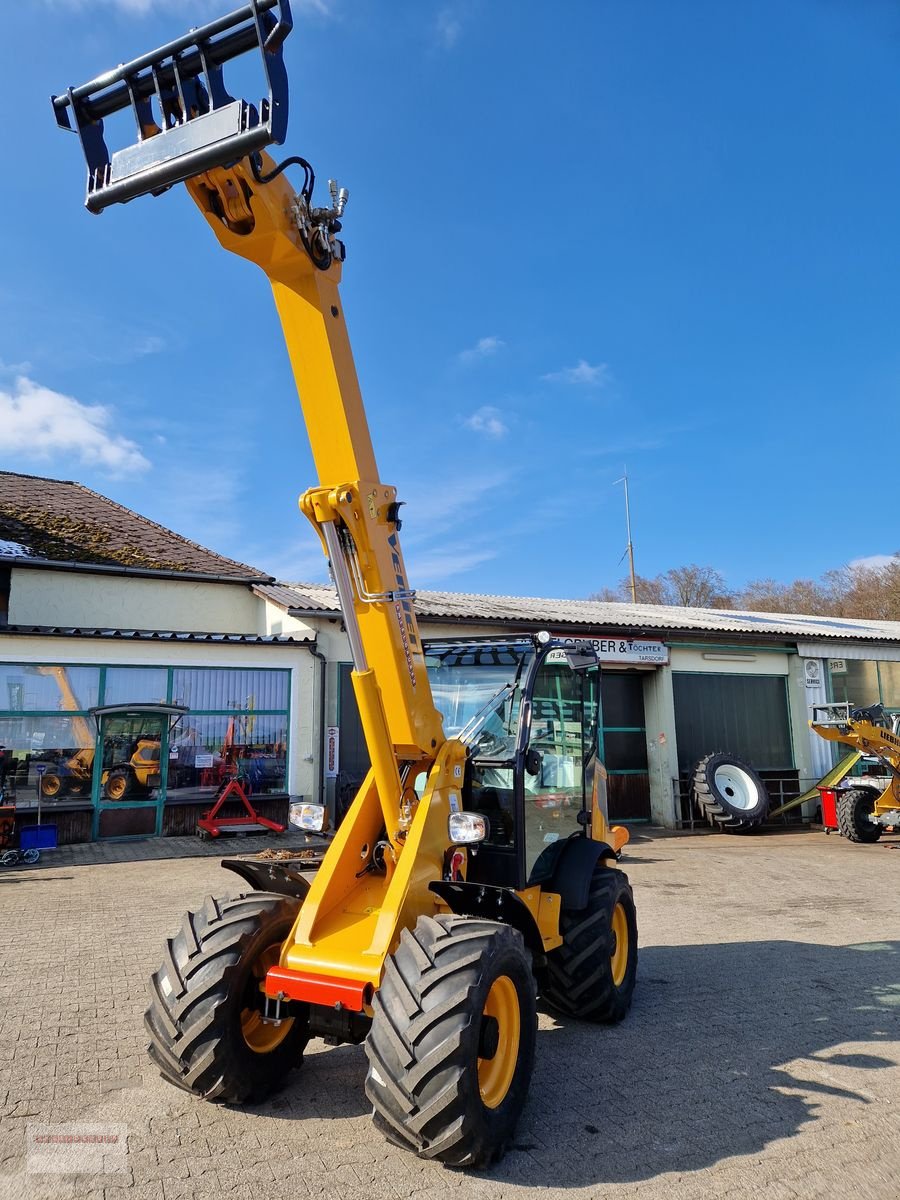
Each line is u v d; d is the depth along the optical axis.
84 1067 4.13
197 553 16.88
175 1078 3.63
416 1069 3.01
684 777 15.89
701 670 16.78
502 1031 3.46
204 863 10.24
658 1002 5.41
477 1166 3.20
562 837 4.94
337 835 3.97
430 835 3.79
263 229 3.26
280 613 14.30
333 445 3.61
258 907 3.91
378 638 3.73
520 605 17.78
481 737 4.59
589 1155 3.34
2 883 9.01
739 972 6.13
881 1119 3.71
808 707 17.58
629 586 52.59
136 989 5.38
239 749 12.70
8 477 19.09
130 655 12.10
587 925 4.82
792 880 10.27
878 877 10.54
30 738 11.40
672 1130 3.58
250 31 2.73
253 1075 3.69
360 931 3.65
